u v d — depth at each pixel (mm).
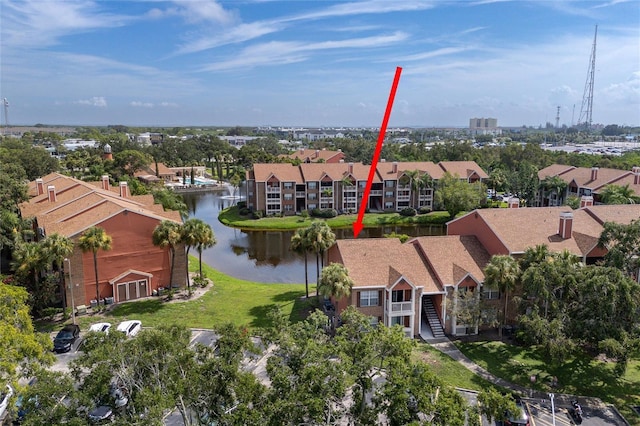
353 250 49531
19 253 47969
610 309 36750
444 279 46875
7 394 29062
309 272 71875
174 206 93750
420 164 122875
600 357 42000
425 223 108000
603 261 47312
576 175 108875
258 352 25453
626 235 43844
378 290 46344
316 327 36344
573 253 47781
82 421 20625
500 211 54406
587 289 38250
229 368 22750
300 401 21469
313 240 52500
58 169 130125
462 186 106188
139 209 62344
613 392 36969
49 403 21031
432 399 23250
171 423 30672
